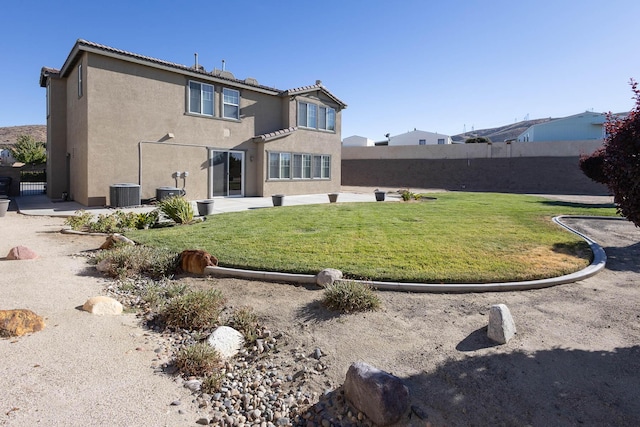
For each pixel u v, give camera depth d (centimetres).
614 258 714
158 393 303
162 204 1070
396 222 1063
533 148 3067
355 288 474
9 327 372
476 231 921
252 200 1786
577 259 662
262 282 568
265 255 672
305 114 2181
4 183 1819
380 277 552
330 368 345
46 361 332
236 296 514
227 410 294
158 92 1580
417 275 557
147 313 462
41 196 1877
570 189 2944
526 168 3089
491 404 284
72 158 1650
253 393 317
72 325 407
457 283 538
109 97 1439
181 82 1656
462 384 309
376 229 945
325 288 509
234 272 592
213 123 1786
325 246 745
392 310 460
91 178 1409
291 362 361
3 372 308
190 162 1705
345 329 414
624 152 359
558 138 4041
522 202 1678
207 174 1775
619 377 315
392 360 350
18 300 466
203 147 1752
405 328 413
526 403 284
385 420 265
